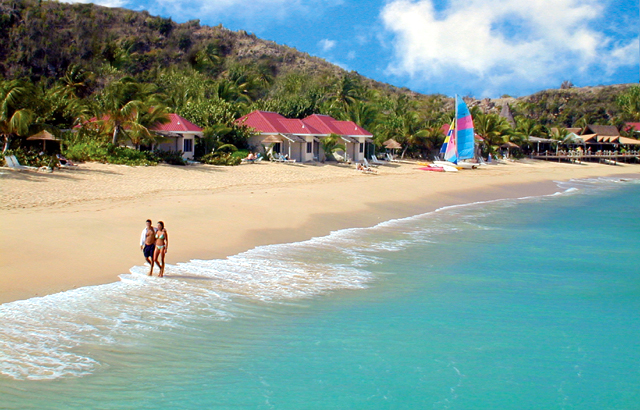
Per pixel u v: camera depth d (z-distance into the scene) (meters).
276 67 122.62
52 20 95.19
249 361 9.88
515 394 9.24
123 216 20.19
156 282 13.72
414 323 12.16
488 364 10.28
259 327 11.44
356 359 10.19
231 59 114.62
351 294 14.02
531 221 28.03
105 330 10.64
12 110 32.19
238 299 13.03
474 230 24.48
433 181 43.88
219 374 9.33
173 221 20.38
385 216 26.83
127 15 113.19
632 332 12.16
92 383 8.70
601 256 19.75
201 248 17.42
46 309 11.37
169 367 9.43
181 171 36.56
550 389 9.47
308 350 10.47
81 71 59.81
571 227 26.36
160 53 106.06
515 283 15.83
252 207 24.62
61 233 16.81
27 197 23.06
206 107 48.81
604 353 11.01
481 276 16.47
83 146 36.41
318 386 9.13
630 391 9.52
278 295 13.56
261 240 19.38
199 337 10.70
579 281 16.27
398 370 9.84
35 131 34.47
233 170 39.97
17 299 11.70
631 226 26.84
